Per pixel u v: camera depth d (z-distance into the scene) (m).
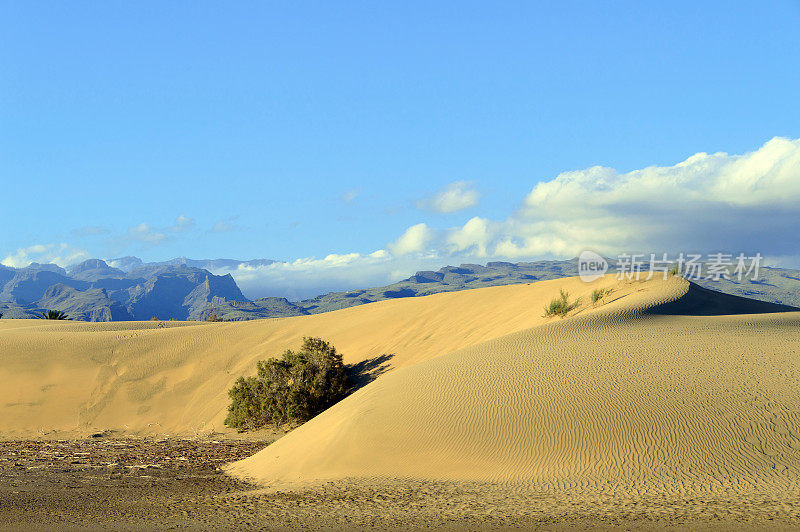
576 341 26.50
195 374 44.16
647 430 17.28
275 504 14.90
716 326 29.41
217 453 28.50
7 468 23.97
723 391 19.31
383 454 18.55
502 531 11.52
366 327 48.78
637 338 26.52
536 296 46.25
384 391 22.72
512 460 16.89
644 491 14.09
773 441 16.34
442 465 17.33
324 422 22.59
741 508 12.44
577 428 17.80
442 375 23.12
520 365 23.17
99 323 65.00
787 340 25.56
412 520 12.64
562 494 14.24
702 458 15.75
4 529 12.75
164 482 19.59
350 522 12.68
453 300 50.66
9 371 44.25
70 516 14.04
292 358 38.28
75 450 30.44
